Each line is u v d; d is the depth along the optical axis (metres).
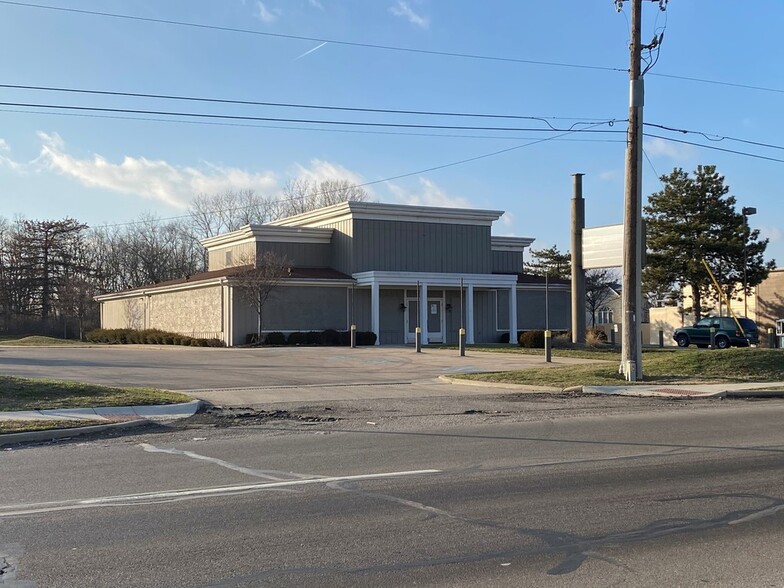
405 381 21.16
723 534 6.45
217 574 5.43
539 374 21.38
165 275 73.50
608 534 6.44
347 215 39.53
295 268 40.19
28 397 14.95
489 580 5.31
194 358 29.31
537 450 10.54
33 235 72.00
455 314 42.06
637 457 10.00
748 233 46.00
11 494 7.92
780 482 8.46
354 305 39.06
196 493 7.94
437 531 6.52
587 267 31.83
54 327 67.19
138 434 12.30
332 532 6.49
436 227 41.19
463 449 10.64
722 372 21.44
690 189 47.62
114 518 6.95
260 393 17.92
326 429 12.71
